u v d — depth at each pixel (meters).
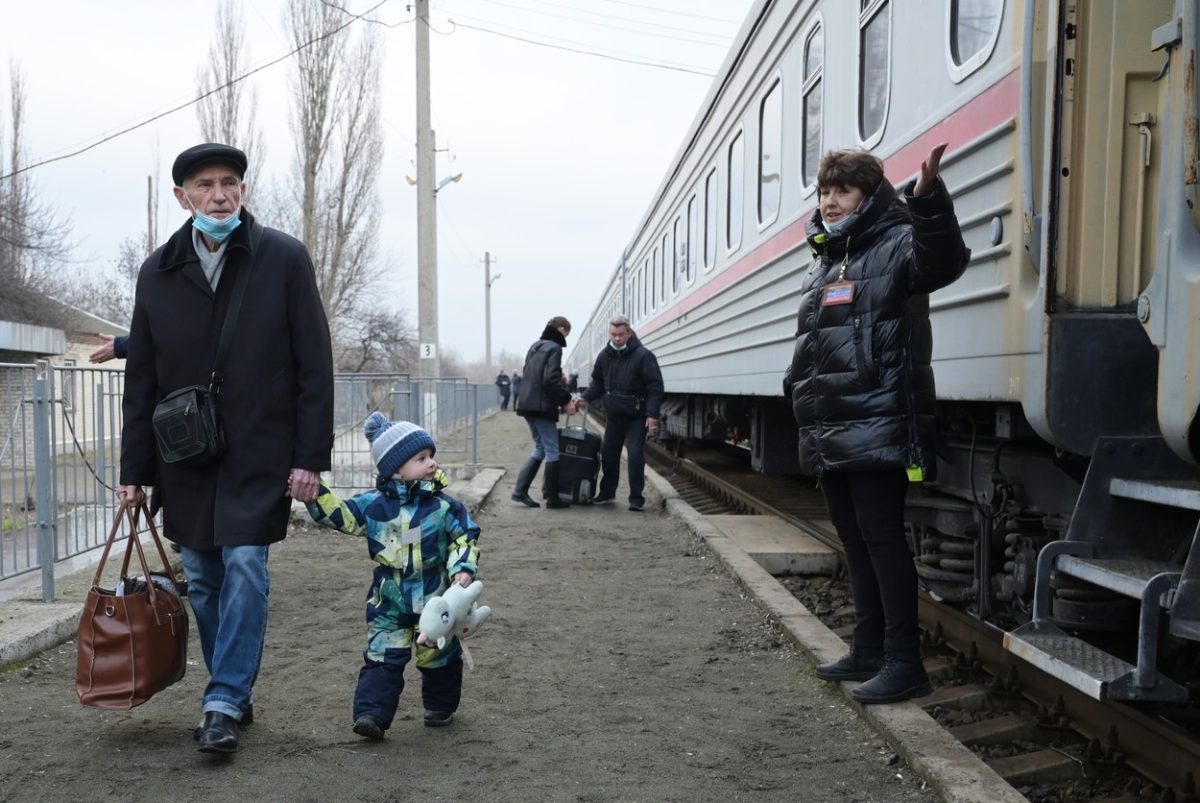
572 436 10.73
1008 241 4.18
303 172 32.44
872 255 3.94
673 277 14.35
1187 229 3.16
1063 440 3.72
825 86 6.92
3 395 6.04
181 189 3.64
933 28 5.06
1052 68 3.78
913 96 5.33
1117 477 3.61
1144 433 3.72
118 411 7.46
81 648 3.70
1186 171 3.13
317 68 32.19
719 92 10.86
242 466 3.65
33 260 28.78
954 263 3.58
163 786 3.39
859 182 3.97
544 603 6.27
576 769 3.60
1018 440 4.89
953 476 5.57
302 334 3.73
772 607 5.78
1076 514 3.60
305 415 3.72
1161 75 3.31
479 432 25.56
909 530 5.91
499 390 45.97
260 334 3.67
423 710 4.24
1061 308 3.76
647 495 11.98
